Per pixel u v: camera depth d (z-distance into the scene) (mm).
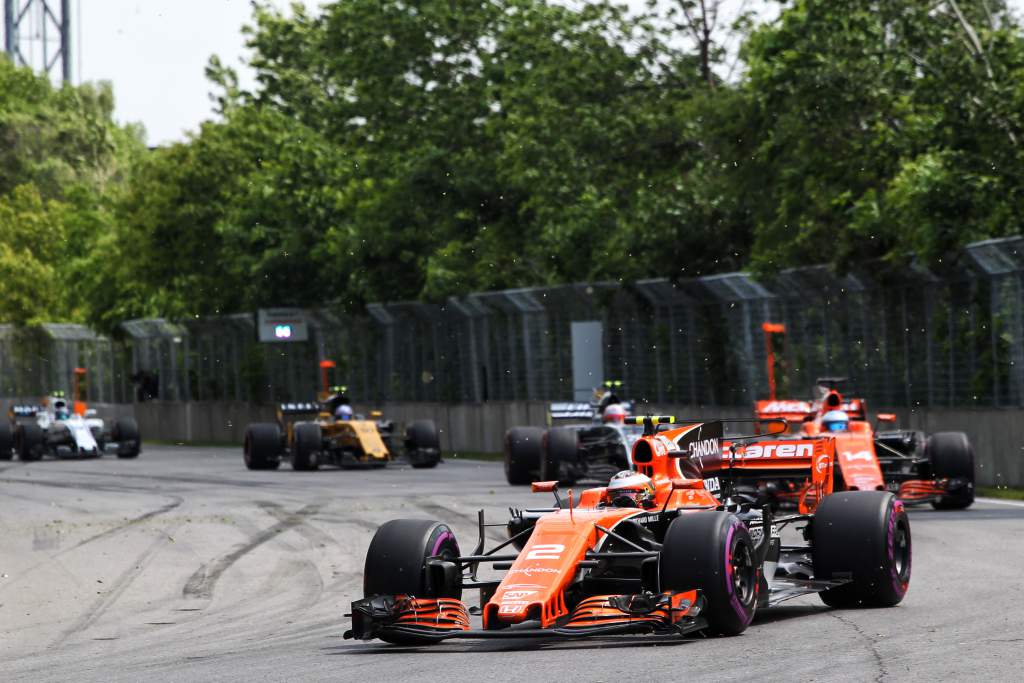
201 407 159625
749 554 27156
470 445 116062
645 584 26719
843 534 30578
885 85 73500
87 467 100312
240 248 137375
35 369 180375
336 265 124312
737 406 89625
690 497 31172
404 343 125000
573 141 103125
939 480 55531
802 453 42219
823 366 82500
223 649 29672
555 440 67375
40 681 25750
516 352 109500
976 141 69188
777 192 86125
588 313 102250
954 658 23578
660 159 105375
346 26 117000
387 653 26906
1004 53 70188
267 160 144875
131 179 159750
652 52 107375
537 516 30297
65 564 47938
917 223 69875
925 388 74375
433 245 120125
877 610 30734
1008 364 67438
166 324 165375
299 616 35688
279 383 145250
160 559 48656
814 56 72812
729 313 90188
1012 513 53375
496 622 25672
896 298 76312
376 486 74750
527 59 110438
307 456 89562
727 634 26719
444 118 114375
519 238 114688
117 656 29766
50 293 181750
